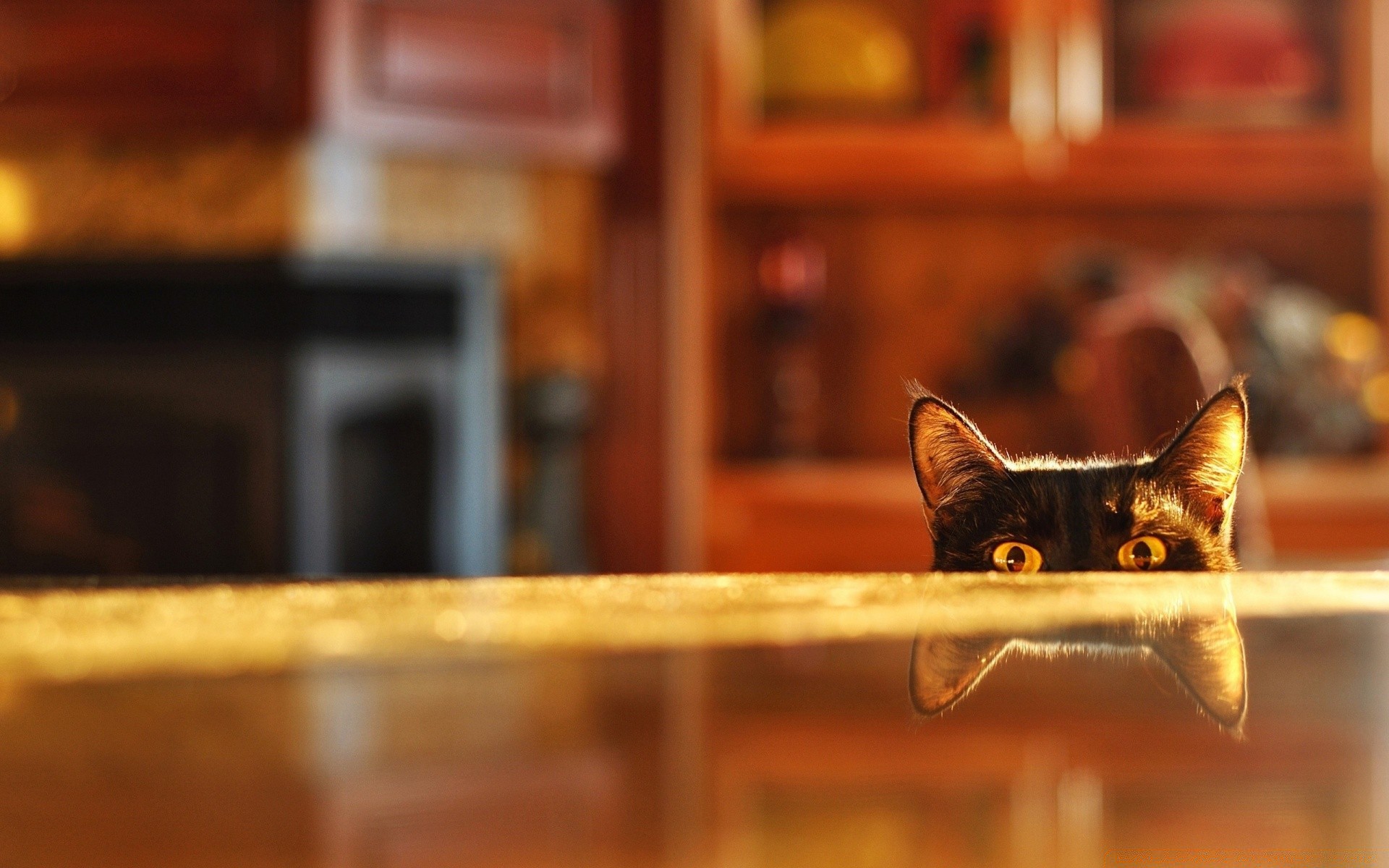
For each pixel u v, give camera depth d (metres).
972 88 3.41
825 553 3.05
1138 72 3.42
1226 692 0.46
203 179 2.69
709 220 3.50
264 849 0.29
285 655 0.60
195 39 2.62
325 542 2.69
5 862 0.28
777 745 0.39
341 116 2.63
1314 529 2.91
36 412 2.71
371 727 0.43
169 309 2.70
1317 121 3.38
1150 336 1.78
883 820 0.30
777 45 3.49
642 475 2.95
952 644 0.60
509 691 0.50
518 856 0.27
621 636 0.65
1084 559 1.06
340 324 2.71
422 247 2.80
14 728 0.43
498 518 2.81
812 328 3.58
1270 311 3.25
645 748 0.38
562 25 2.83
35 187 2.71
